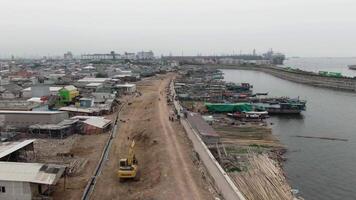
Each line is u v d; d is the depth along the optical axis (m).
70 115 78.56
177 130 64.25
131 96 113.69
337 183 49.06
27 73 185.75
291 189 45.38
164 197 35.66
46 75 172.75
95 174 44.72
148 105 93.56
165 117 75.50
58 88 109.88
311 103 121.88
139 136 62.59
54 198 37.47
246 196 38.72
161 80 176.00
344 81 167.12
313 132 79.06
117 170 46.25
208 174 43.72
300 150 64.56
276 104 102.56
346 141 71.25
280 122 90.00
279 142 68.31
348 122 89.62
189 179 40.56
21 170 37.53
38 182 35.62
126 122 74.38
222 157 53.25
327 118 95.12
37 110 77.06
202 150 48.75
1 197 36.09
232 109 97.06
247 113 90.44
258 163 50.69
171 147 52.72
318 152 63.47
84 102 87.12
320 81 187.38
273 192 41.31
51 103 88.75
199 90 136.25
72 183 41.72
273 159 56.34
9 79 150.25
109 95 100.44
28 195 35.91
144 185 40.50
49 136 61.78
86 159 50.31
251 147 61.41
